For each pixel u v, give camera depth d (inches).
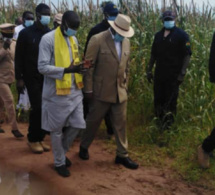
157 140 185.9
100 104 152.4
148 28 261.9
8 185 143.6
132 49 246.5
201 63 220.4
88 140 162.2
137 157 170.6
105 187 140.0
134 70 232.7
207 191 140.6
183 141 183.6
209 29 281.1
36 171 153.9
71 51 141.7
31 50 159.3
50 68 133.0
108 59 147.5
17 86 168.1
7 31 184.4
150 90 213.3
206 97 207.0
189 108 207.9
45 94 140.3
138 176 151.3
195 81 215.8
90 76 148.9
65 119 139.9
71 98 139.7
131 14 257.9
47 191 138.7
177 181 147.9
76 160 164.9
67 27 134.8
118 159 161.9
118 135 157.1
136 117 213.2
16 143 186.7
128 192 136.8
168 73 188.4
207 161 155.5
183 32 183.6
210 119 187.3
